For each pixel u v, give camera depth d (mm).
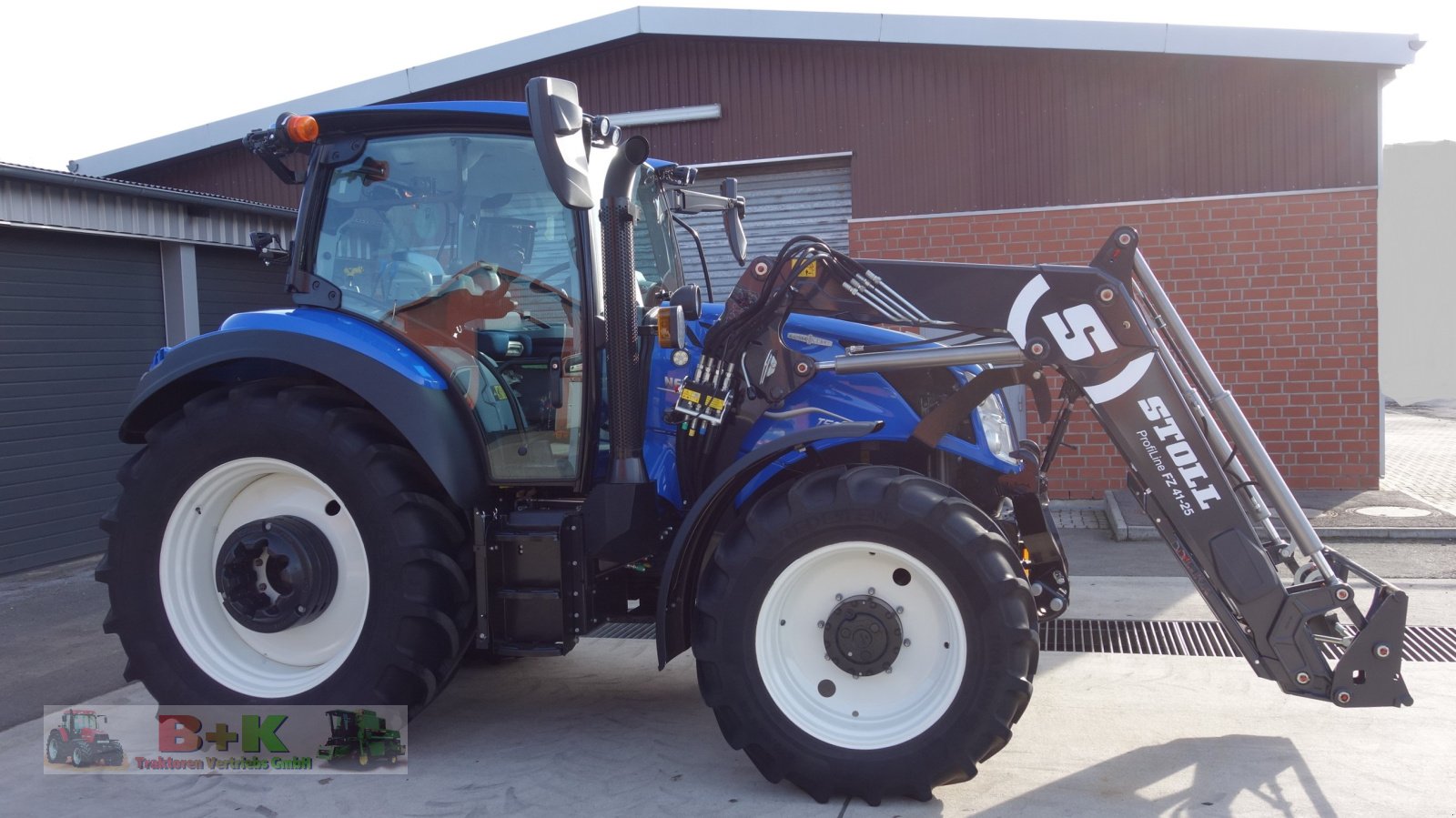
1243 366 7906
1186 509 3043
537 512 3309
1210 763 3129
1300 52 7453
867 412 3305
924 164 8344
